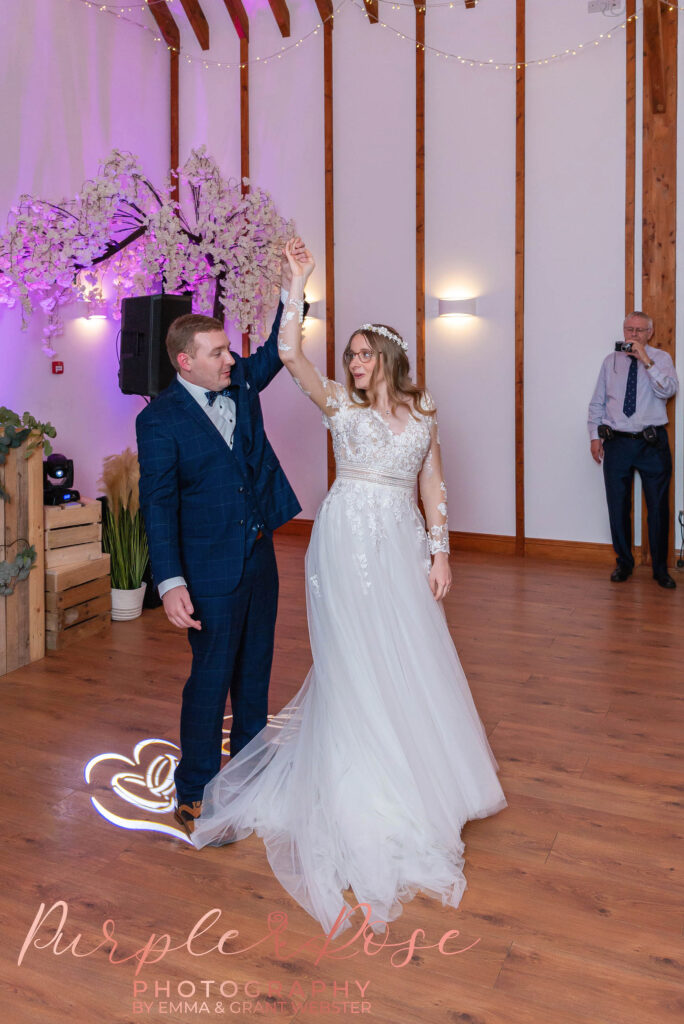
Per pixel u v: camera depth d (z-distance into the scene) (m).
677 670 3.97
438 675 2.56
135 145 6.67
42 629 4.10
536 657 4.16
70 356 5.82
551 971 1.97
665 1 5.58
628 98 5.88
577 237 6.16
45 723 3.37
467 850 2.48
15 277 5.18
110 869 2.39
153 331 4.89
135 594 4.75
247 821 2.56
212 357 2.38
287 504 2.64
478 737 2.70
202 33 6.95
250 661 2.66
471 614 4.90
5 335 5.29
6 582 3.84
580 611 4.96
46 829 2.60
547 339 6.32
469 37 6.30
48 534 4.18
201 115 7.12
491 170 6.35
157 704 3.57
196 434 2.41
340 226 6.85
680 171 5.78
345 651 2.41
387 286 6.77
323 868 2.30
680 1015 1.83
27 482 3.97
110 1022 1.82
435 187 6.53
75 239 5.29
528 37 6.14
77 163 5.93
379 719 2.39
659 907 2.21
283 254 2.49
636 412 5.52
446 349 6.64
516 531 6.57
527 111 6.20
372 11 6.50
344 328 6.95
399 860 2.33
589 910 2.20
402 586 2.48
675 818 2.66
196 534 2.46
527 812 2.70
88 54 6.04
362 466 2.47
